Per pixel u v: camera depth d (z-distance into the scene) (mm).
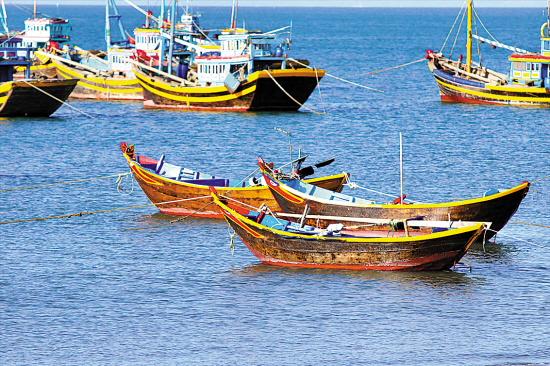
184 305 107812
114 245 136000
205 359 92188
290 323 101750
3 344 95938
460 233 115250
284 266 123938
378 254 118438
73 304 108312
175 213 158500
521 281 116250
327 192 145375
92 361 91812
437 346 95188
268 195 149750
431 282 115625
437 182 185750
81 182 187625
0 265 124312
